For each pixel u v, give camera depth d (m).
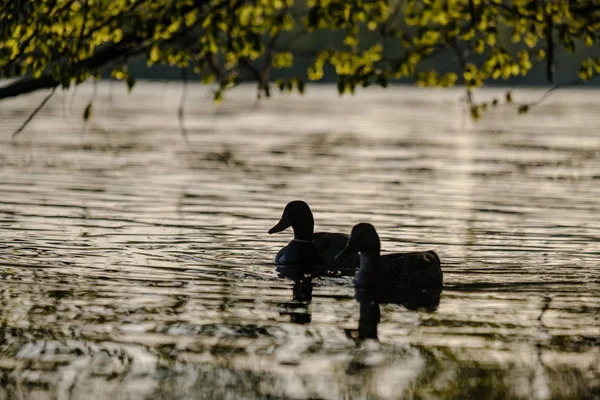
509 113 74.44
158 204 24.92
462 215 23.95
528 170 34.91
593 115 72.31
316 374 11.63
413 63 14.26
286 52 14.41
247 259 18.12
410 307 14.64
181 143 44.34
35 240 19.42
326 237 18.23
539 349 12.62
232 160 37.19
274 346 12.67
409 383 11.38
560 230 21.66
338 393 11.01
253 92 101.06
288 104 82.31
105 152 39.28
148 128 53.25
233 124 57.75
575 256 18.55
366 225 16.23
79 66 14.36
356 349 12.58
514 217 23.64
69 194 26.48
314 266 17.62
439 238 20.61
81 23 13.97
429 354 12.40
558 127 59.31
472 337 13.12
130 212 23.44
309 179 31.33
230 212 23.81
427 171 34.31
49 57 14.13
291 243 18.00
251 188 28.70
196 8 14.21
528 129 57.44
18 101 76.94
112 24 14.31
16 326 13.38
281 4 14.11
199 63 14.30
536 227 22.06
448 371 11.73
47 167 33.31
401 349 12.59
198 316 13.98
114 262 17.47
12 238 19.59
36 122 55.56
